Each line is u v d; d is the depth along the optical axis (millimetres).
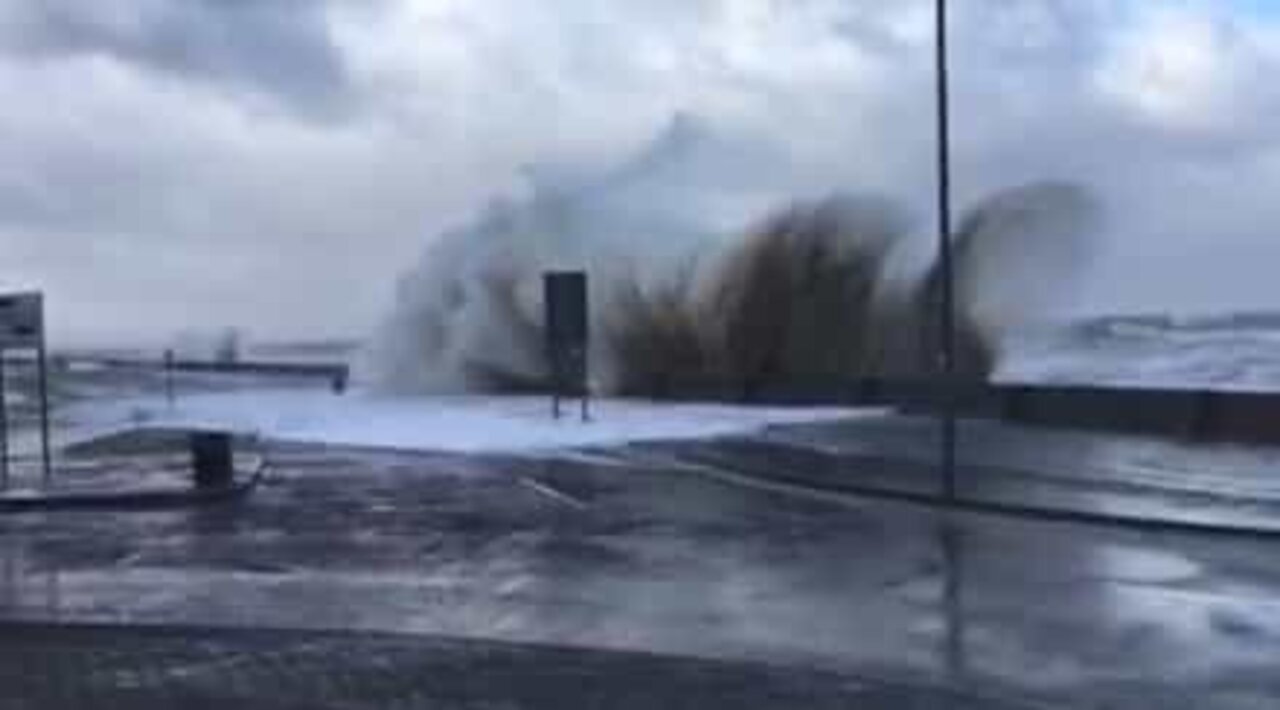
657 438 31688
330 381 66812
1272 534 15992
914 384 35750
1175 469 22094
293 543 16328
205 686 9055
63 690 8977
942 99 21672
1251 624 11023
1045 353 52750
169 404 50906
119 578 14016
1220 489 19672
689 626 11180
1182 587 12812
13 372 84250
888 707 8414
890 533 16781
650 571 13984
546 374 52844
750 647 10320
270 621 11625
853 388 37844
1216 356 61125
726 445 29234
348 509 19562
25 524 18531
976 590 12711
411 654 10109
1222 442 25688
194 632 11117
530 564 14539
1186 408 26891
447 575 13906
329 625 11406
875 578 13422
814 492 21438
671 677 9266
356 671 9508
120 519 18969
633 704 8500
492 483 23047
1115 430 28406
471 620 11570
